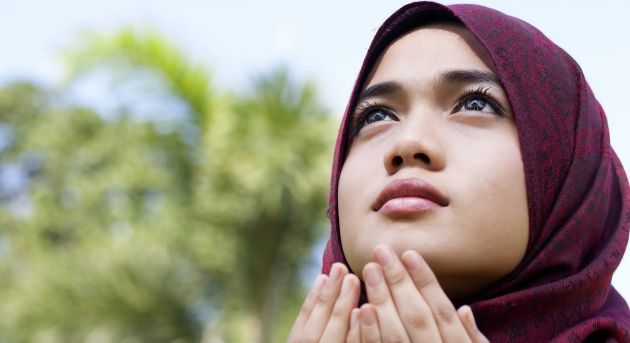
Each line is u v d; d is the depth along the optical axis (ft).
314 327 4.60
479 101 5.09
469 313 4.42
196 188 24.97
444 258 4.61
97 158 35.76
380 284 4.46
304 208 22.70
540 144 5.14
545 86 5.32
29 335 24.82
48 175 44.32
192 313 23.29
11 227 48.03
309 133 23.32
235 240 22.94
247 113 23.52
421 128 4.90
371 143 5.17
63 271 24.62
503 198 4.80
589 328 4.94
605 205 5.45
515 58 5.24
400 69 5.23
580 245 5.19
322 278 4.79
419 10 5.39
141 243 24.57
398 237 4.66
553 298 4.96
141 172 27.53
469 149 4.86
